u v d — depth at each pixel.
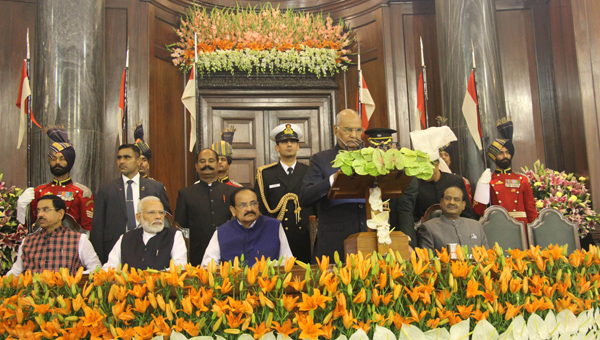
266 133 6.92
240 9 7.38
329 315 1.92
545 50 6.67
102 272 2.03
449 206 3.68
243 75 6.80
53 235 3.44
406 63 6.84
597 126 5.62
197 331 1.89
